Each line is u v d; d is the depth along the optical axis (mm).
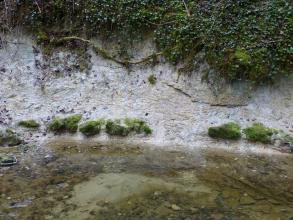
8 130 2443
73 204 1710
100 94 2656
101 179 1951
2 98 2639
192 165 2152
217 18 2643
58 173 2023
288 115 2422
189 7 2781
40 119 2561
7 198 1752
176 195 1801
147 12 2738
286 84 2473
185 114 2527
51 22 2854
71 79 2711
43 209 1665
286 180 1986
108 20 2754
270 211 1677
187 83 2592
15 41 2812
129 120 2523
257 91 2494
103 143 2438
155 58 2678
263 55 2455
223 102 2512
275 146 2328
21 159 2197
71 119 2527
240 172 2072
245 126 2424
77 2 2818
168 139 2449
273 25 2531
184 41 2621
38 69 2744
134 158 2234
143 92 2629
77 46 2791
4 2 2885
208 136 2428
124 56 2729
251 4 2688
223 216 1629
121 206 1696
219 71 2527
